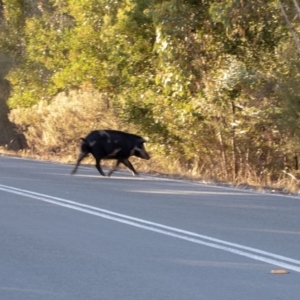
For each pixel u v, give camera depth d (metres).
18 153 35.47
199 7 22.53
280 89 21.12
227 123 24.11
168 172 24.88
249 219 14.07
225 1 20.91
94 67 29.19
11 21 39.22
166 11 22.36
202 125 25.08
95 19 28.62
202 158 25.72
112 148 22.11
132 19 24.81
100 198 16.88
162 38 22.70
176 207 15.57
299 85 20.75
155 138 26.42
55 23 33.78
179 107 25.09
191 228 13.04
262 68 23.11
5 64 39.50
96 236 12.30
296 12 21.03
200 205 15.91
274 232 12.69
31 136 35.56
